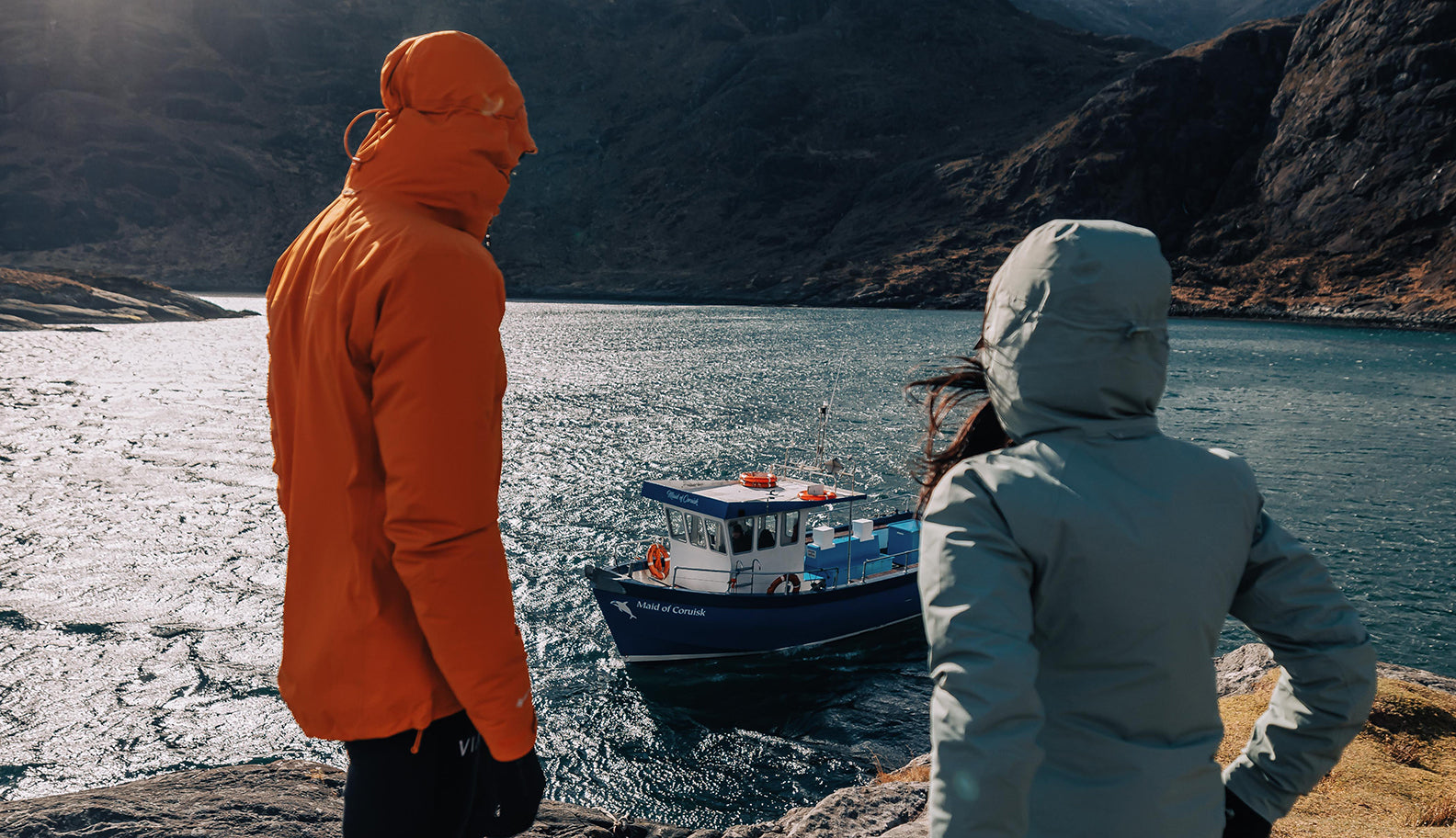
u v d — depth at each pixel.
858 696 20.17
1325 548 31.56
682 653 21.42
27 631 21.75
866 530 23.88
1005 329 1.89
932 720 1.61
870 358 95.62
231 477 38.12
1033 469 1.76
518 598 25.06
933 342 117.31
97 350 91.25
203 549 28.20
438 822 2.08
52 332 111.25
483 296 1.82
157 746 17.03
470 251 1.83
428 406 1.72
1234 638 22.86
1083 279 1.75
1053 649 1.77
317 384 1.89
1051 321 1.78
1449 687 8.48
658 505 34.91
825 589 23.03
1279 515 36.03
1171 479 1.77
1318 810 5.93
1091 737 1.74
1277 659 1.90
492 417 1.86
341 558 1.90
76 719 17.80
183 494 34.94
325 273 1.91
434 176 1.95
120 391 63.09
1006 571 1.68
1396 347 118.19
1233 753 6.74
